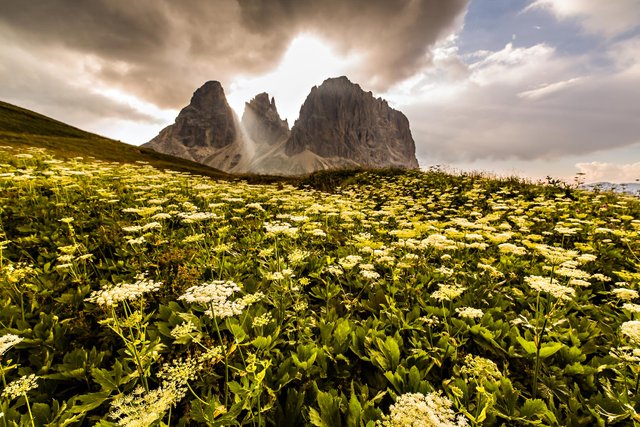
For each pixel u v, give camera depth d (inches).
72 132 2748.5
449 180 818.2
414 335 178.4
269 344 156.3
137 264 239.1
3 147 836.0
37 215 319.0
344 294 230.1
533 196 639.8
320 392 127.4
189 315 169.6
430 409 83.0
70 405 130.2
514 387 149.3
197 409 118.2
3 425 112.9
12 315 174.9
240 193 550.0
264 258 267.9
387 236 381.7
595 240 367.6
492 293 230.4
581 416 133.2
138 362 127.7
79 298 195.5
